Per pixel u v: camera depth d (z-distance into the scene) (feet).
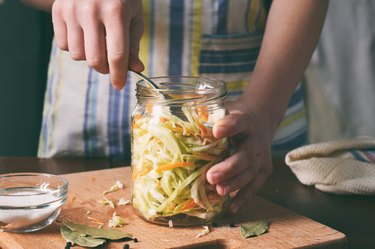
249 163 3.43
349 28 6.67
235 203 3.51
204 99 3.28
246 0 4.99
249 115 3.65
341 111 6.64
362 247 3.26
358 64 6.64
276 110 3.94
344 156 4.29
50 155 5.45
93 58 3.35
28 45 7.49
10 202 3.18
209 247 3.17
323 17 4.32
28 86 7.59
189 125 3.27
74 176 4.13
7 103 7.45
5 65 7.33
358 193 3.98
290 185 4.18
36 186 3.55
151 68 5.04
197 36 5.00
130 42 3.46
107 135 5.29
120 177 4.14
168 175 3.26
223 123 3.28
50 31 7.55
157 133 3.27
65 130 5.33
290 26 4.19
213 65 5.08
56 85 5.36
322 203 3.88
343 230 3.47
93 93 5.21
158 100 3.28
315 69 6.61
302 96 6.19
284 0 4.29
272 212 3.57
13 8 7.28
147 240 3.15
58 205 3.27
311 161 4.14
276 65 4.07
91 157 4.83
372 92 6.62
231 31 5.05
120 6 3.27
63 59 5.30
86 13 3.33
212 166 3.30
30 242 3.10
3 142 7.52
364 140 4.35
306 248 3.13
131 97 5.14
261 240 3.18
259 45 5.21
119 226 3.32
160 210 3.29
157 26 4.96
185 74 5.06
